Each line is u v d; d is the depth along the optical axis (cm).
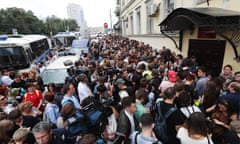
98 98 446
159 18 1173
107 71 669
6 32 4069
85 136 242
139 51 1013
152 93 444
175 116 296
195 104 391
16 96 509
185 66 630
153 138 259
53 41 2434
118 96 451
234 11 543
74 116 318
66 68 816
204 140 241
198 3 750
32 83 564
